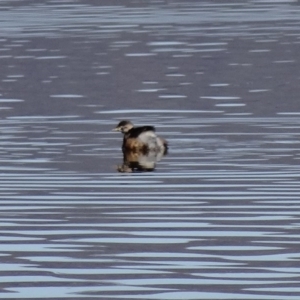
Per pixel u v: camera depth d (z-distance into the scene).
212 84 119.75
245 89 115.50
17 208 61.69
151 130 80.81
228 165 74.19
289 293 45.56
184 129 90.31
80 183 68.69
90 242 53.91
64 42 157.00
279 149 80.06
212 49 150.38
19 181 69.25
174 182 68.81
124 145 80.75
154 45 154.12
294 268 49.00
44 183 68.62
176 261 50.31
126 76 126.56
